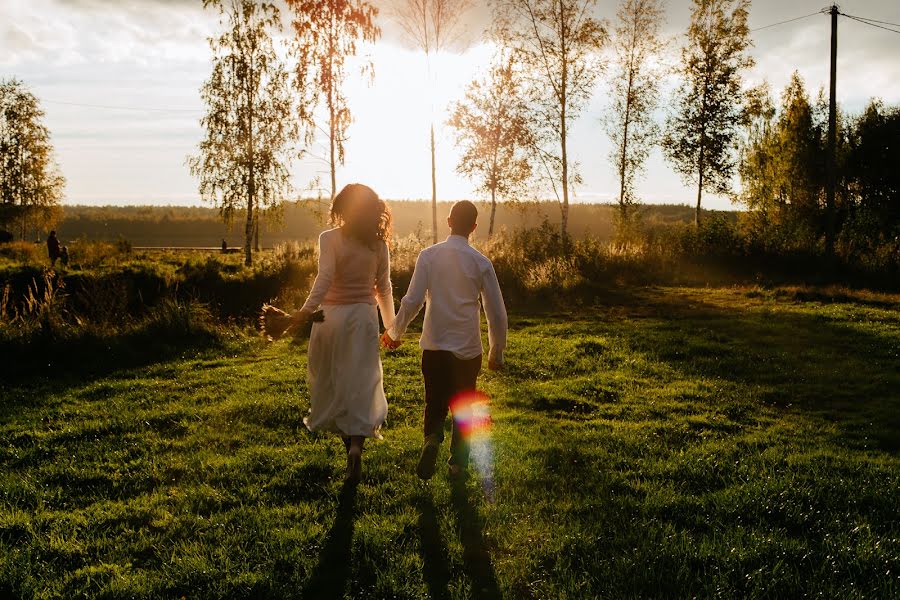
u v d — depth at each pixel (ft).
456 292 14.33
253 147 108.58
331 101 93.40
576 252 68.54
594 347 34.50
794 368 29.37
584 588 10.29
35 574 10.74
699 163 98.89
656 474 15.58
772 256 70.74
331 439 18.45
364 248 14.10
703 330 39.04
